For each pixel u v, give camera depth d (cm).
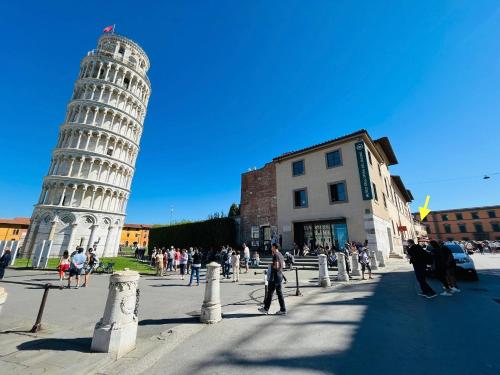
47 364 384
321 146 2339
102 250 4159
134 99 5088
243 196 2911
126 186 4878
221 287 1198
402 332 520
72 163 4153
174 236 3378
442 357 404
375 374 358
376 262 1670
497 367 368
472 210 7450
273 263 720
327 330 542
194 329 571
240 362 404
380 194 2412
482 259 2875
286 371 371
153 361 416
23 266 2216
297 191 2478
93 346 432
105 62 4841
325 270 1130
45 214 3875
